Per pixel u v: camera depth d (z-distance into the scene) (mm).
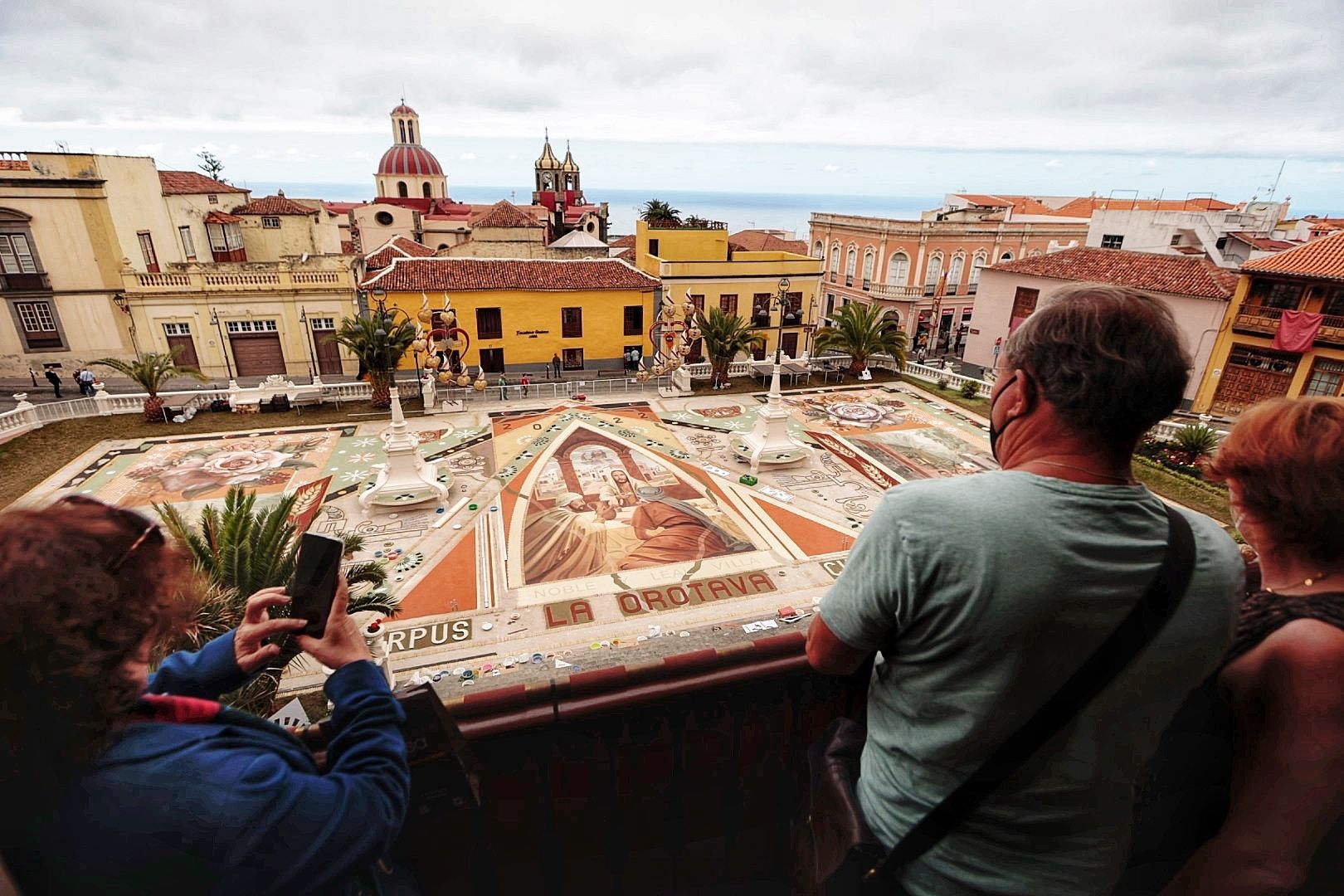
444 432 29125
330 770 1695
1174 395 1562
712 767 2656
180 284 35562
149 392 29359
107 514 1375
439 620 16281
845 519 21859
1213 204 51906
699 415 32125
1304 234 51031
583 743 2420
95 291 36688
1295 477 1771
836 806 2121
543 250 50688
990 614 1491
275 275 36750
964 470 26234
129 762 1271
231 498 10781
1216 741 2045
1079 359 1543
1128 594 1483
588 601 17156
